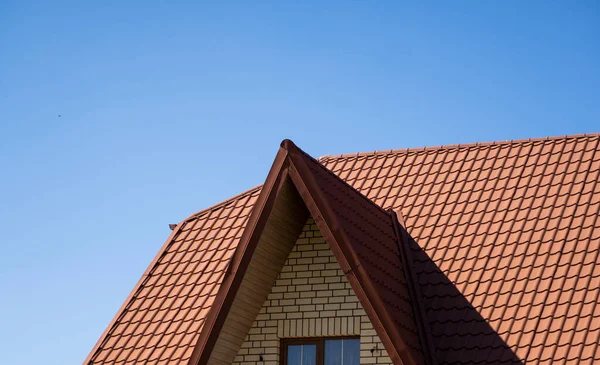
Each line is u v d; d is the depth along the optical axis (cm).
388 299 1255
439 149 1694
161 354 1434
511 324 1274
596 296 1262
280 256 1358
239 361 1349
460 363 1252
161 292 1570
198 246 1641
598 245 1346
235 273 1270
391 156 1717
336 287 1338
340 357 1320
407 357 1178
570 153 1568
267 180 1284
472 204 1522
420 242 1469
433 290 1373
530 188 1514
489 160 1620
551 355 1202
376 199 1602
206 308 1488
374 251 1324
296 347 1350
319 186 1261
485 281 1360
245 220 1652
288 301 1355
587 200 1441
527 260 1368
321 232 1260
